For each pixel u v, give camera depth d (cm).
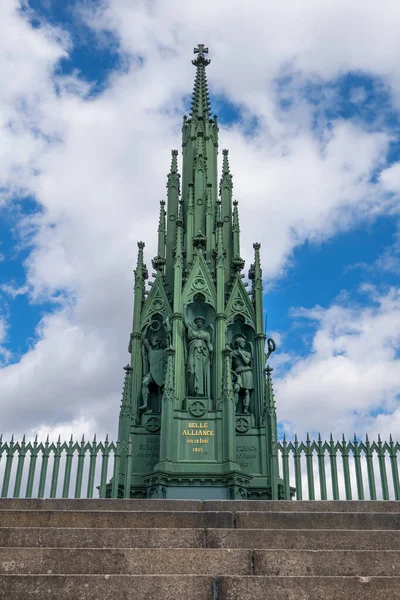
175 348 2872
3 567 1034
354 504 1401
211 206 3362
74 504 1381
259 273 3206
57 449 2442
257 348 3031
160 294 3161
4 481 2330
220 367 2875
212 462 2656
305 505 1397
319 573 1041
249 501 1398
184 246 3300
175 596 937
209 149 3581
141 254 3294
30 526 1249
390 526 1273
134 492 2684
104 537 1160
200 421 2741
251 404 2941
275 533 1178
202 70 3825
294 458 2525
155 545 1159
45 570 1034
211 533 1174
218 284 3050
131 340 3073
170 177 3569
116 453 2508
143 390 2953
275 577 948
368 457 2470
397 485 2400
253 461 2800
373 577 945
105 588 938
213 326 2991
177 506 1387
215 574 1016
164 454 2636
